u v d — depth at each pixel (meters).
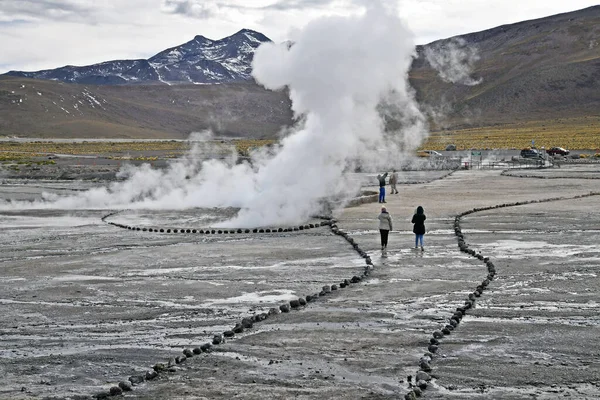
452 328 14.85
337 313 16.55
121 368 12.98
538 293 17.95
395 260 23.41
